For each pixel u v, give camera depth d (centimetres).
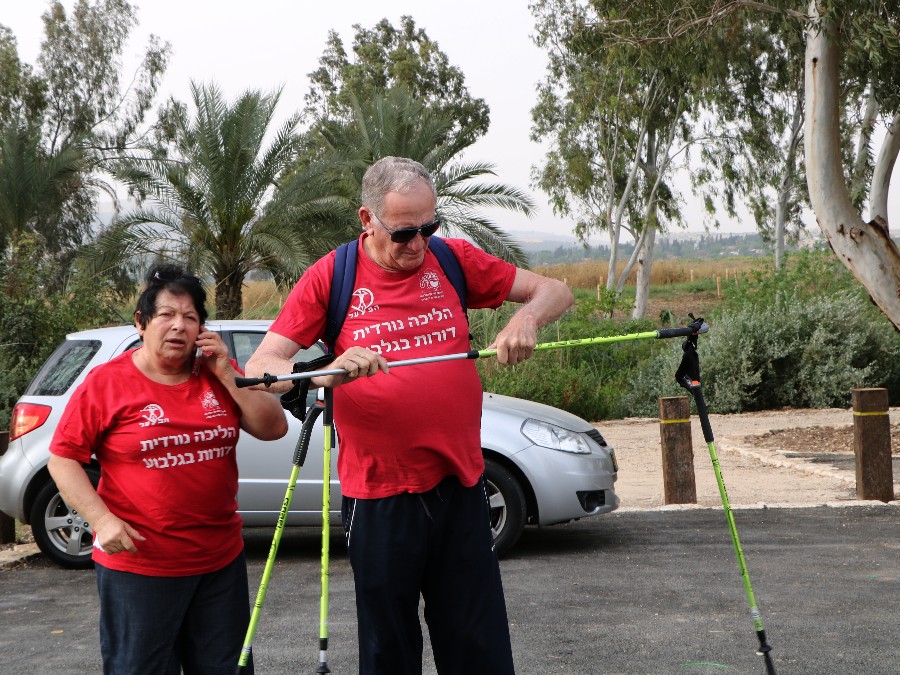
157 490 327
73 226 3928
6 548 798
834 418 1619
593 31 1730
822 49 1412
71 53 4347
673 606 584
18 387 1398
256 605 319
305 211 2169
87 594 661
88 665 510
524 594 620
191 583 332
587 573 672
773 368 1833
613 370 2053
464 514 338
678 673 470
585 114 4088
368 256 340
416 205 322
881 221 1438
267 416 344
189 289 334
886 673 463
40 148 3447
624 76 3803
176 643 337
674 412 925
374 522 332
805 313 1858
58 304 1612
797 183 3966
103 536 320
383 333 334
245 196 2109
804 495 960
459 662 342
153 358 333
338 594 637
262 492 719
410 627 340
